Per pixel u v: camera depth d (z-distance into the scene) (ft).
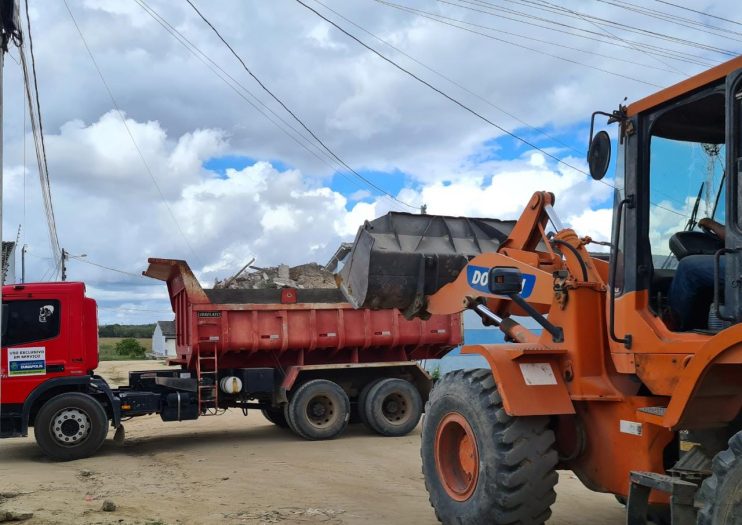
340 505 25.18
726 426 14.90
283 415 47.83
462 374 19.74
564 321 18.63
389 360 47.21
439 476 20.12
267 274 64.23
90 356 37.96
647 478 15.07
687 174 16.72
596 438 17.99
